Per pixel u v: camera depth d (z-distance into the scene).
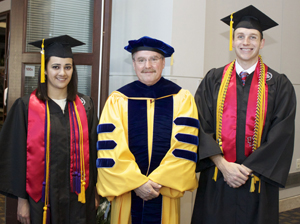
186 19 3.01
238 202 2.08
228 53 3.57
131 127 2.09
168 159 1.99
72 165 2.01
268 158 1.99
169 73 2.96
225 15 3.50
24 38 2.82
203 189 2.27
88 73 3.01
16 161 1.96
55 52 2.01
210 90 2.29
